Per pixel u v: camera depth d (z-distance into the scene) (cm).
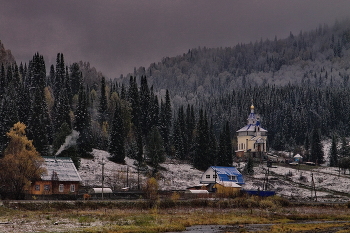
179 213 12750
